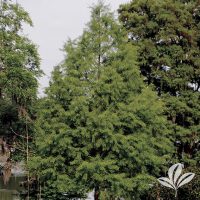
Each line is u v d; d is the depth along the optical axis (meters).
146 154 24.33
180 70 34.28
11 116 35.53
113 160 23.47
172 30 34.56
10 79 35.94
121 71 25.22
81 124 24.06
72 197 28.88
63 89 24.34
